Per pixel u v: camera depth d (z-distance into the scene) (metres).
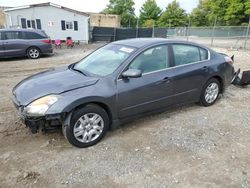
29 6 24.33
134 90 4.14
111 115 4.03
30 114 3.52
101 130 3.96
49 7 25.03
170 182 3.08
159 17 64.81
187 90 4.96
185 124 4.66
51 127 3.77
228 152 3.74
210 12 52.31
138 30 28.00
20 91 3.94
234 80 6.87
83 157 3.59
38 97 3.61
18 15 24.45
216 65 5.39
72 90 3.70
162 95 4.55
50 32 25.78
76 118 3.67
